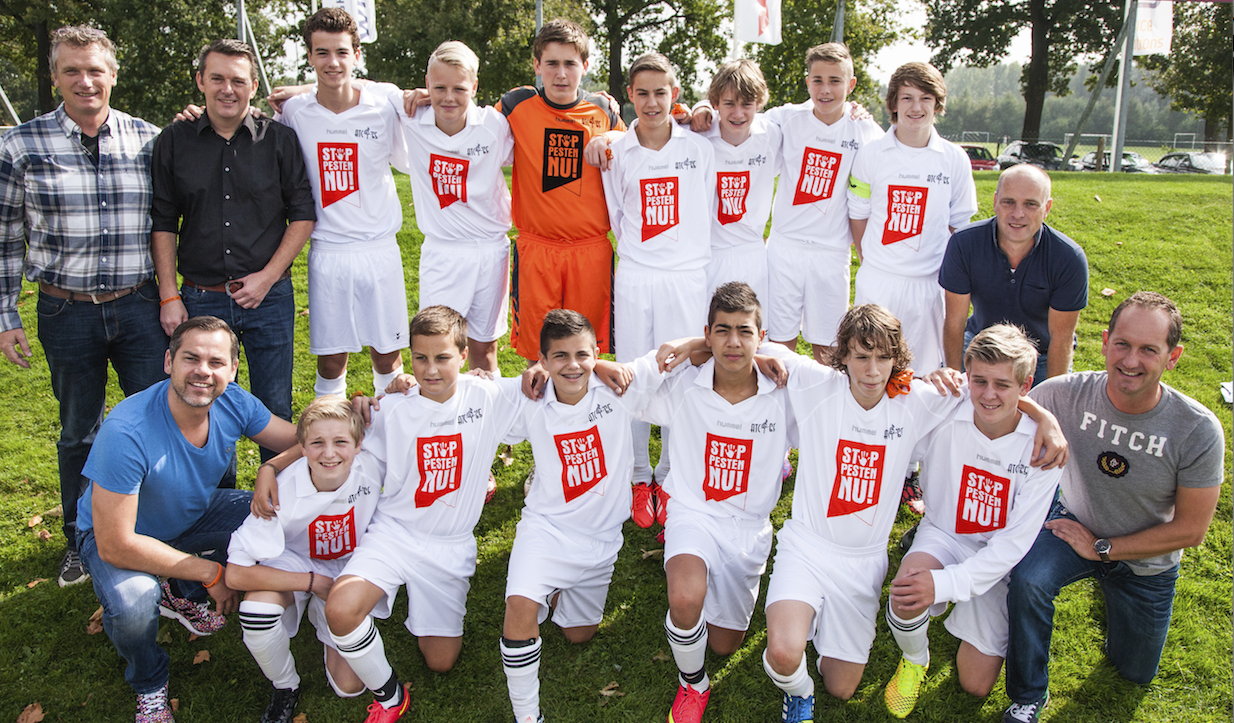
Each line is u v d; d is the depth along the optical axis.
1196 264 7.53
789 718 3.01
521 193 4.59
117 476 2.98
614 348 4.88
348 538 3.36
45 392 5.96
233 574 3.02
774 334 5.07
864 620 3.16
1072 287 3.79
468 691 3.28
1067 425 3.14
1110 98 90.94
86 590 3.83
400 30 26.27
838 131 4.65
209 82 3.84
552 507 3.43
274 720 3.12
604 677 3.36
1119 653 3.25
